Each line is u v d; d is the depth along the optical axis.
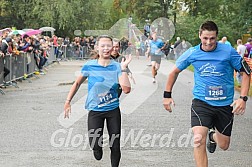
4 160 9.59
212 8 57.28
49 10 62.97
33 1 64.44
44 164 9.33
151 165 9.32
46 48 36.44
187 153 10.32
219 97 8.13
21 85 24.47
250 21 51.34
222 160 9.77
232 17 54.28
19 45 26.83
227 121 8.28
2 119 14.40
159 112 15.82
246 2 51.50
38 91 22.08
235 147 10.95
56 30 64.25
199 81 8.23
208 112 8.14
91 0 62.59
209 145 9.48
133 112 15.79
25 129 12.80
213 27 8.03
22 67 25.92
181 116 15.07
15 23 67.38
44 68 35.66
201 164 7.88
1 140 11.41
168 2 56.78
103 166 9.23
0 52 21.16
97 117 8.54
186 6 57.84
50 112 15.76
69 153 10.22
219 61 8.06
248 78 8.16
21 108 16.67
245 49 28.33
